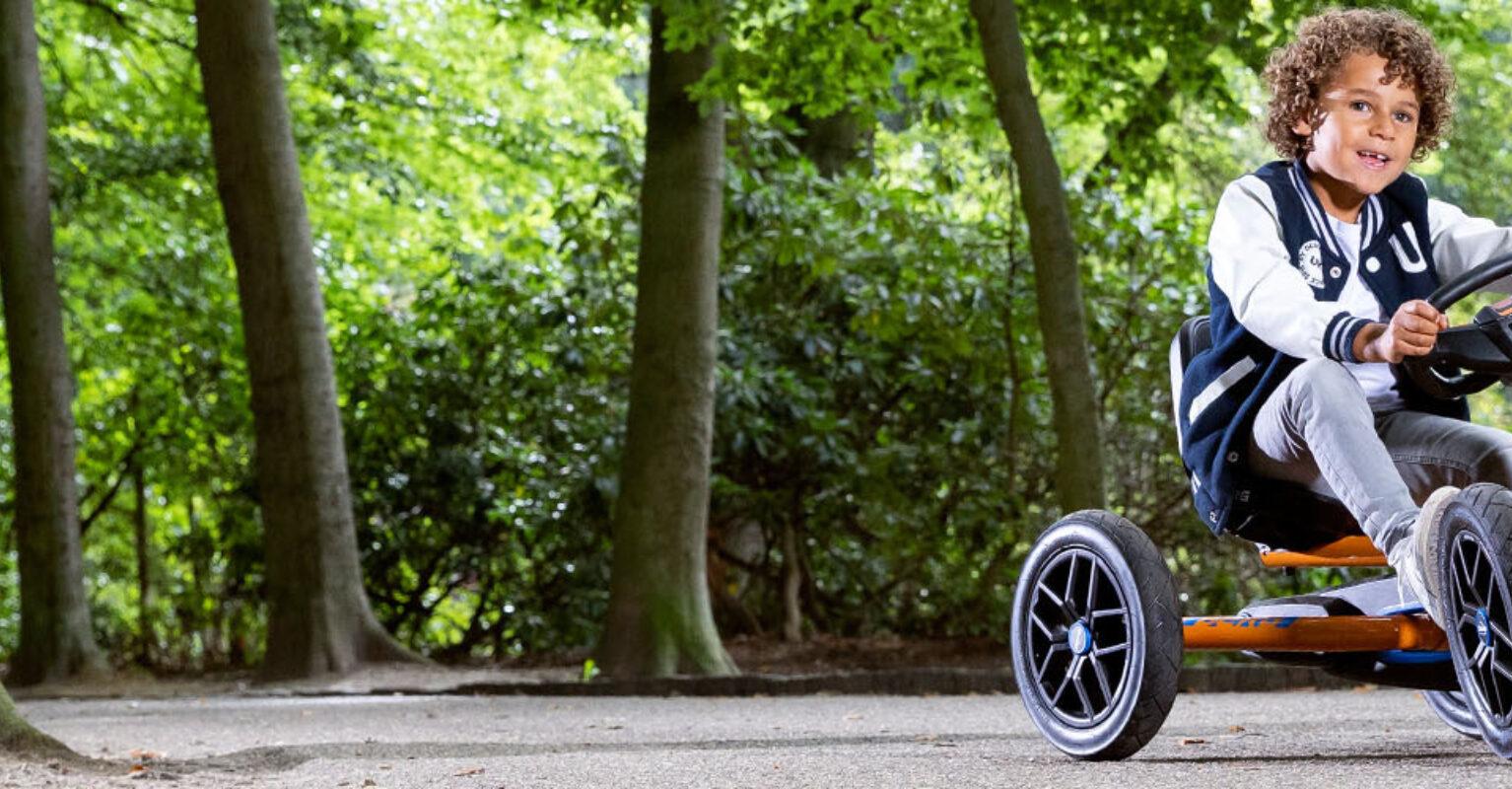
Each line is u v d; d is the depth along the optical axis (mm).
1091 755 4215
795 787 3861
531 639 15164
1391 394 3914
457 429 15602
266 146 13297
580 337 15031
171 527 20562
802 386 13852
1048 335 10188
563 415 15336
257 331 13250
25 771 4762
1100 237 13227
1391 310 3973
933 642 13875
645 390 12141
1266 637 3992
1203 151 15570
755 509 14195
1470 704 3438
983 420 13891
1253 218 3918
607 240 14602
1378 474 3594
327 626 13000
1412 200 4023
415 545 15641
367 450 15797
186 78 18312
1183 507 13117
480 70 20312
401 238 20422
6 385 20250
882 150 15438
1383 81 3865
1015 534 13312
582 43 19922
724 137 14281
